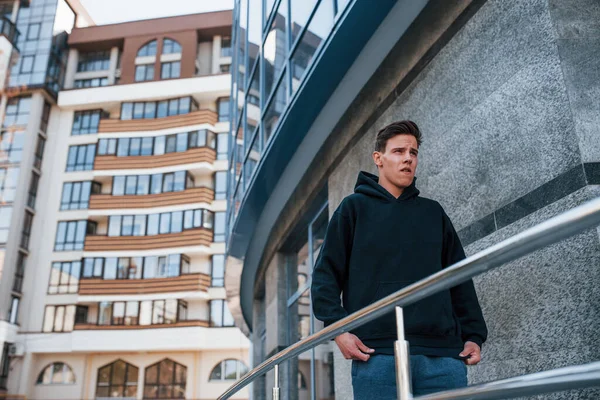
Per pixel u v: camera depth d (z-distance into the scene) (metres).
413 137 2.28
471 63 3.25
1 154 34.53
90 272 32.84
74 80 38.50
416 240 2.13
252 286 11.87
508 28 2.93
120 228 33.81
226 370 31.81
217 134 35.59
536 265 2.53
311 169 6.22
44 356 32.34
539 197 2.60
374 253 2.11
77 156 35.84
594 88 2.50
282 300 8.11
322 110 5.19
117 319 31.97
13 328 31.64
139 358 32.22
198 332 31.23
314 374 6.83
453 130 3.38
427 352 1.94
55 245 33.91
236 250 10.12
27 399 31.19
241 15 9.09
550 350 2.41
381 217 2.16
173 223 33.47
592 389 2.17
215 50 37.91
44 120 36.12
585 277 2.26
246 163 7.93
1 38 35.72
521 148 2.76
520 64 2.81
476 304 2.16
